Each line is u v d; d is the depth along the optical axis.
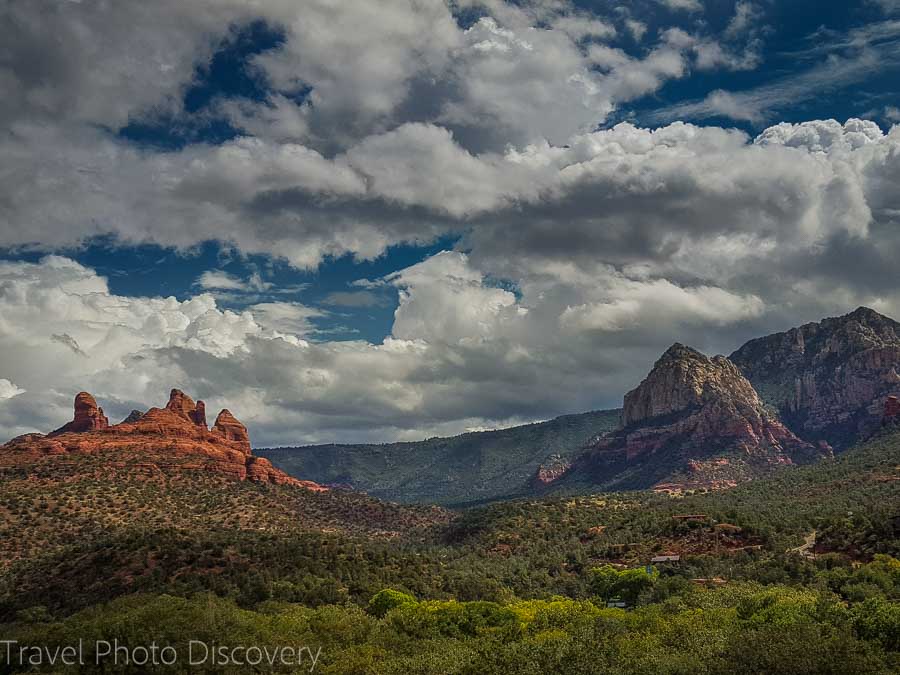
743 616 92.50
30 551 142.38
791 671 67.81
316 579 117.75
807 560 129.62
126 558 119.31
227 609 90.44
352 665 78.38
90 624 77.62
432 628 97.19
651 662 75.00
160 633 74.69
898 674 67.62
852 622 80.00
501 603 119.62
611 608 117.00
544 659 76.69
